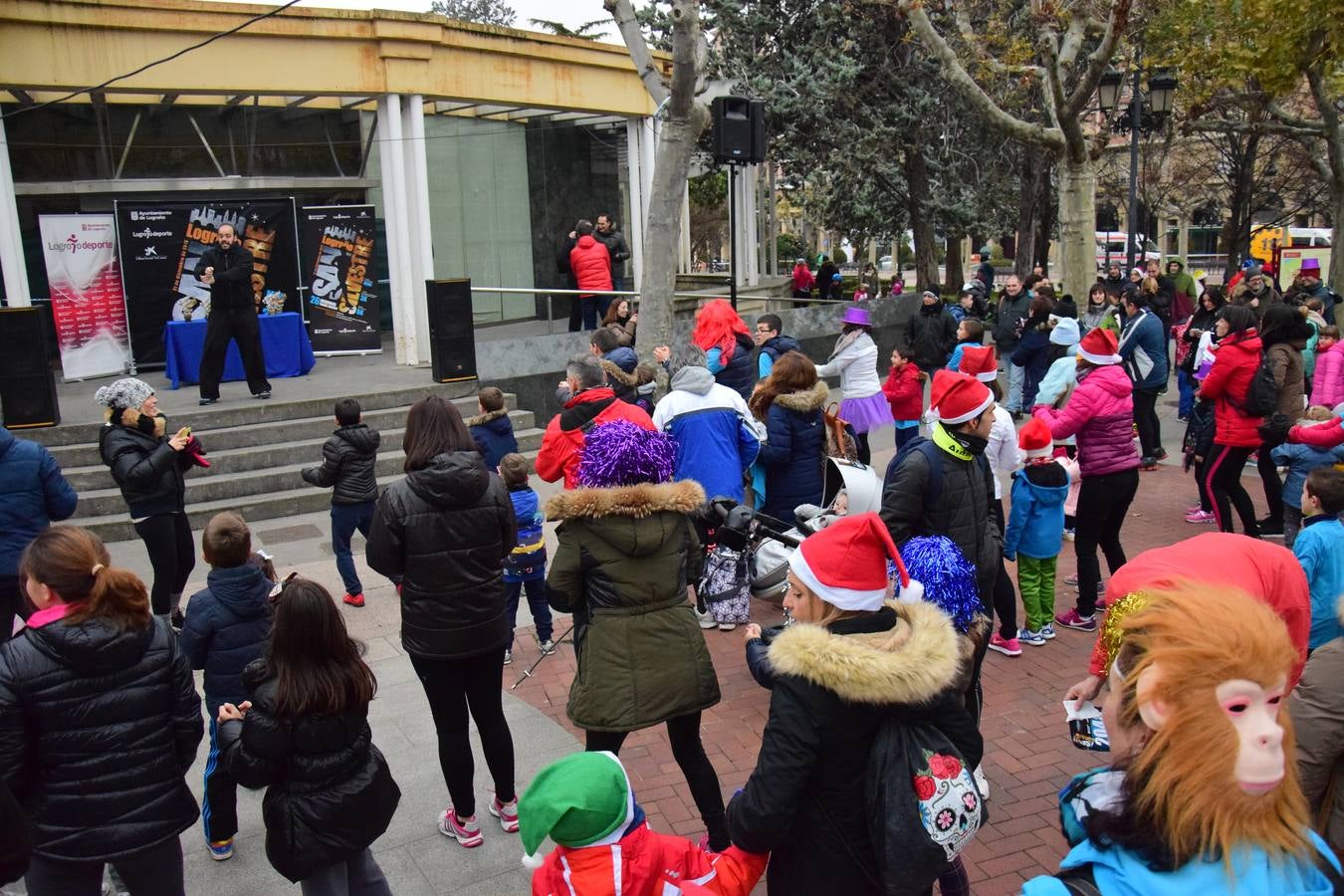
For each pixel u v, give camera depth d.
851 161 20.92
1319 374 9.47
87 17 12.50
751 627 3.41
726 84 20.23
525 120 18.78
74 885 3.47
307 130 16.72
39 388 10.66
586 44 16.25
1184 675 1.62
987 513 4.90
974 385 4.59
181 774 3.63
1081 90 13.60
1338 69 20.12
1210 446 9.18
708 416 6.18
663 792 5.07
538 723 5.93
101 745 3.39
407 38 13.84
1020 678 6.23
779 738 2.71
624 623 4.09
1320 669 2.87
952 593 4.12
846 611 2.83
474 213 18.25
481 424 8.34
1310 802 2.91
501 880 4.44
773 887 2.90
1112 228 51.34
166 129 15.79
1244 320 7.96
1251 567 3.10
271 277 14.95
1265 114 21.61
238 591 4.54
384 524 4.38
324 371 14.16
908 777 2.69
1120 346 11.41
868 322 9.01
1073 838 1.89
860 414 9.01
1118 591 3.01
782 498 6.44
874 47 20.95
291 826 3.48
